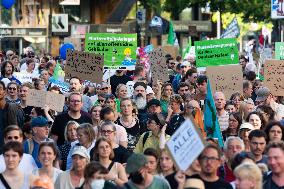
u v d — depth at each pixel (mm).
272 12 54094
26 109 26328
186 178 16016
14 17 70938
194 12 85250
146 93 28562
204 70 34094
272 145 16109
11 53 42406
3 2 53625
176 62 41594
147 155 17531
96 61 30328
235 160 17188
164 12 82000
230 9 72125
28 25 71562
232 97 26531
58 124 23406
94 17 75688
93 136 20484
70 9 74500
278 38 77625
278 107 27156
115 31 68062
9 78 32219
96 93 30141
